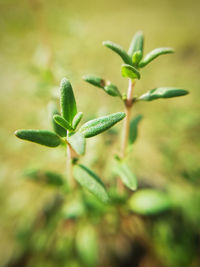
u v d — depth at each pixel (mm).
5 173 94
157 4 261
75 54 89
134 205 66
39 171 59
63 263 74
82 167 45
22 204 91
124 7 247
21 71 80
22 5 84
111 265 74
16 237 79
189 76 142
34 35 89
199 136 103
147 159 100
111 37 176
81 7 167
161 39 192
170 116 101
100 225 78
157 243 75
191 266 73
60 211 78
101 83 46
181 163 89
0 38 90
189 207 77
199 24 209
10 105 123
